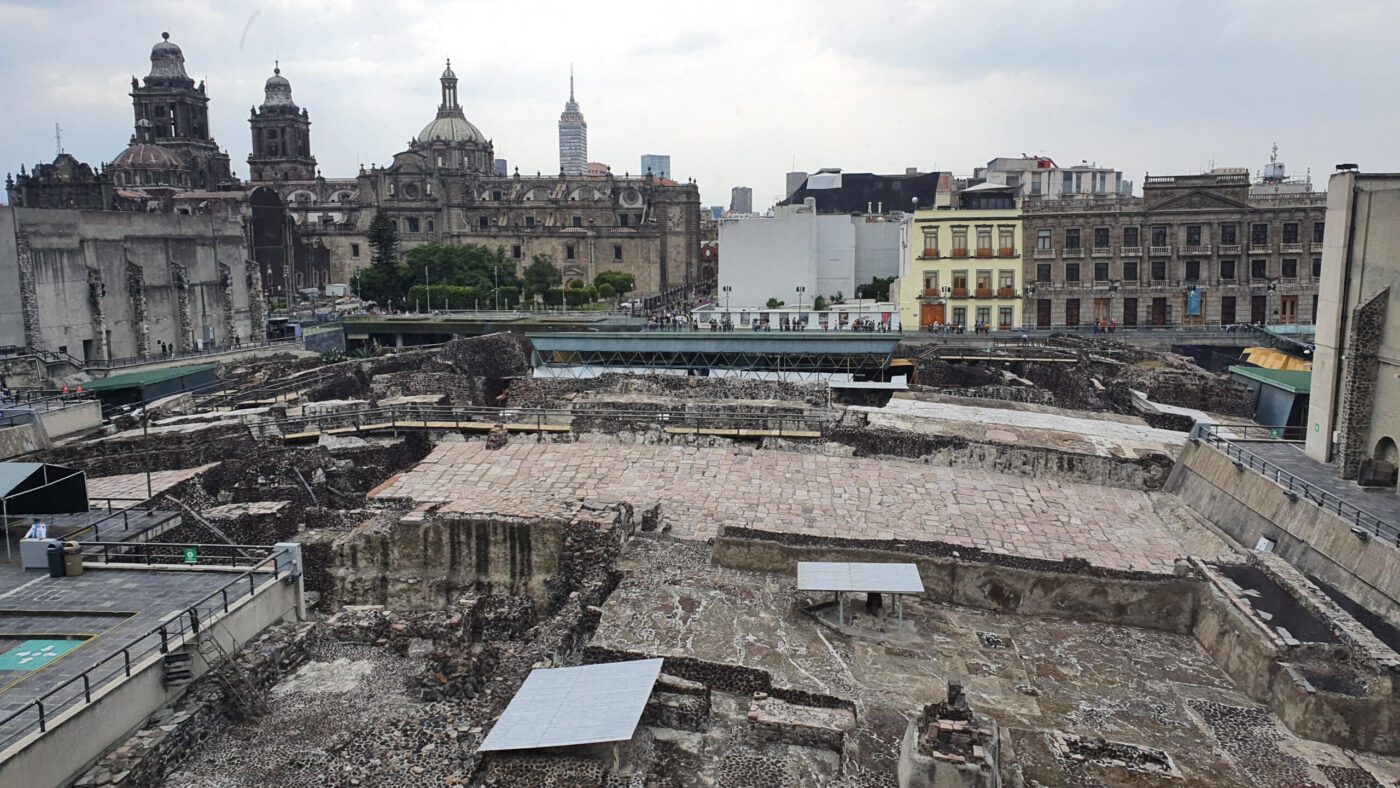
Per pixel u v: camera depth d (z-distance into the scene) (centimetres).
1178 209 9700
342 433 4922
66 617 2527
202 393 6438
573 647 2778
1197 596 2917
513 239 18825
